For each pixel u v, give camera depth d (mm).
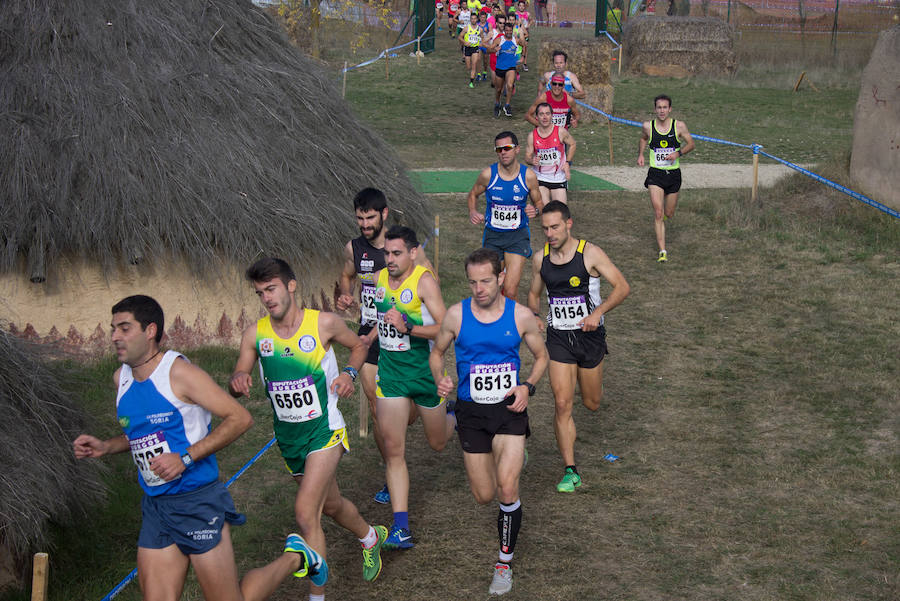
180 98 10312
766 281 12570
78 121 9719
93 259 9508
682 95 29188
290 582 6148
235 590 4926
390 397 6527
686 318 11406
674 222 15547
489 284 5801
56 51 10141
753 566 6203
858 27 37094
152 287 9742
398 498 6520
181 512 4750
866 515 6840
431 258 13453
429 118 25656
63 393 6828
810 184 15852
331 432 5680
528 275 13484
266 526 6840
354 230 10664
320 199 10641
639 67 32844
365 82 29703
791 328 10906
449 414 7172
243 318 10180
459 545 6574
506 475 5941
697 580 6055
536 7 49312
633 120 25625
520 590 5980
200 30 11211
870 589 5891
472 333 5953
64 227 9273
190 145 9992
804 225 14773
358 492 7441
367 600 5902
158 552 4828
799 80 30391
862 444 8023
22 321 9398
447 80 30484
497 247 10352
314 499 5535
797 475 7504
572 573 6172
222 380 9227
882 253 13352
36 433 6176
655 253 14031
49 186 9352
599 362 7508
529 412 9000
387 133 23734
